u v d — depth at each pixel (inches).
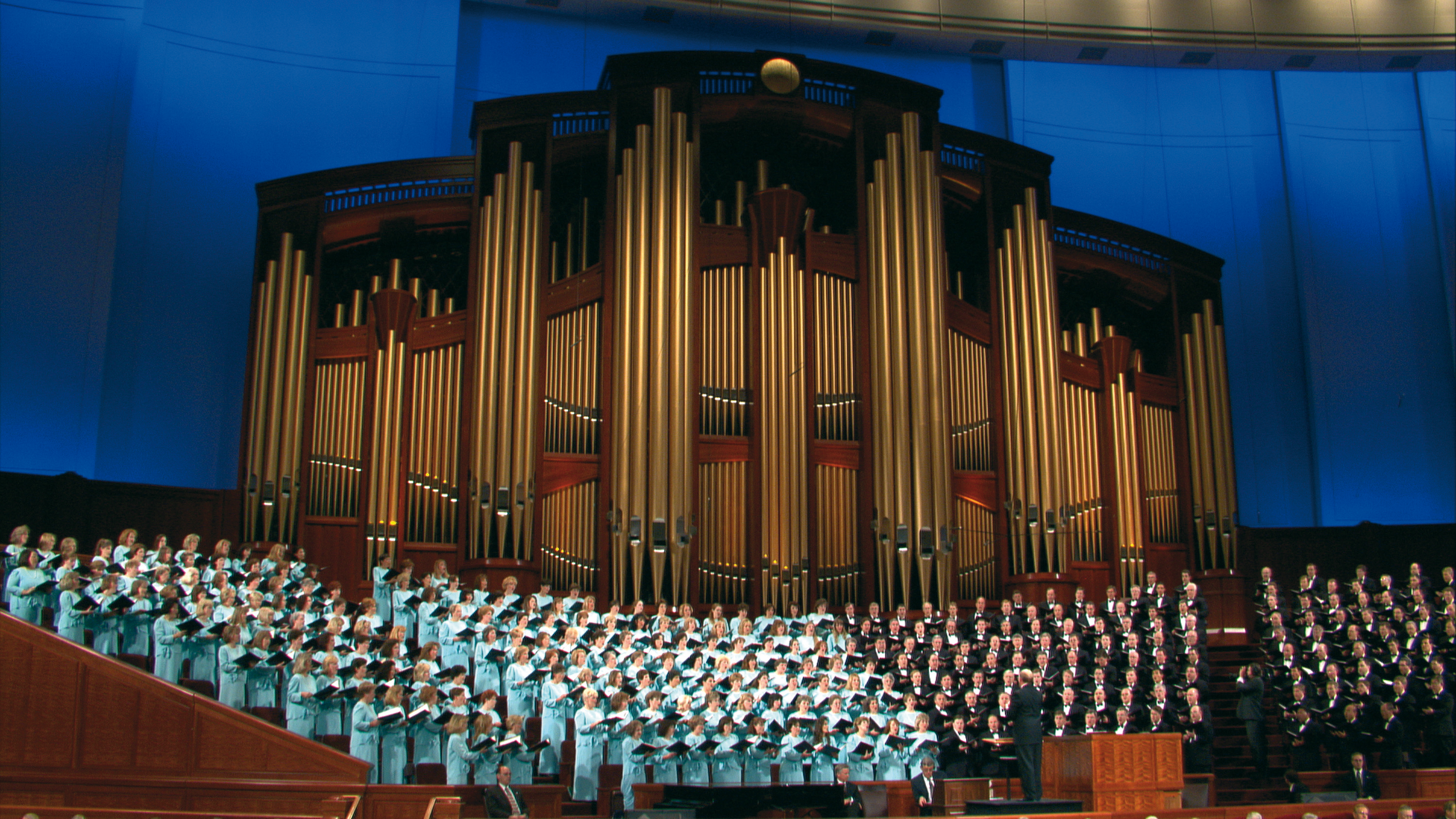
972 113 780.6
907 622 578.2
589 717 423.8
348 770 359.6
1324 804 411.8
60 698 355.9
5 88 616.4
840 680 484.7
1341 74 794.2
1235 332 758.5
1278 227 776.3
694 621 522.6
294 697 395.2
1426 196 780.6
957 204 678.5
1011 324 649.0
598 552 569.0
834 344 619.5
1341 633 548.4
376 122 682.2
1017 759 417.7
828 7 729.6
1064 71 791.7
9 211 603.2
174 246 633.0
